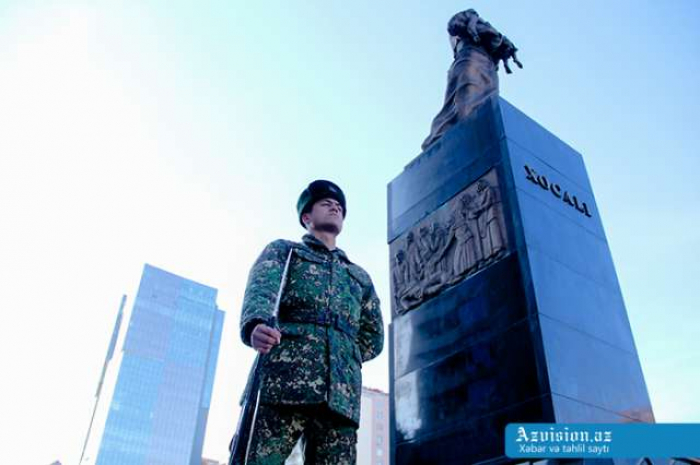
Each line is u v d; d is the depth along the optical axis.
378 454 95.12
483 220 9.45
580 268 9.02
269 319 3.11
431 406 8.50
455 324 8.88
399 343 9.86
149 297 183.50
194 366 180.75
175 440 163.50
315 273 3.70
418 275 10.29
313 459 3.25
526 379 7.29
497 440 7.19
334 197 4.25
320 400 3.12
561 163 10.70
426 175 11.48
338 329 3.51
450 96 13.20
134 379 165.88
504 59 14.37
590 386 7.43
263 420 3.13
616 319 8.87
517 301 8.05
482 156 10.26
